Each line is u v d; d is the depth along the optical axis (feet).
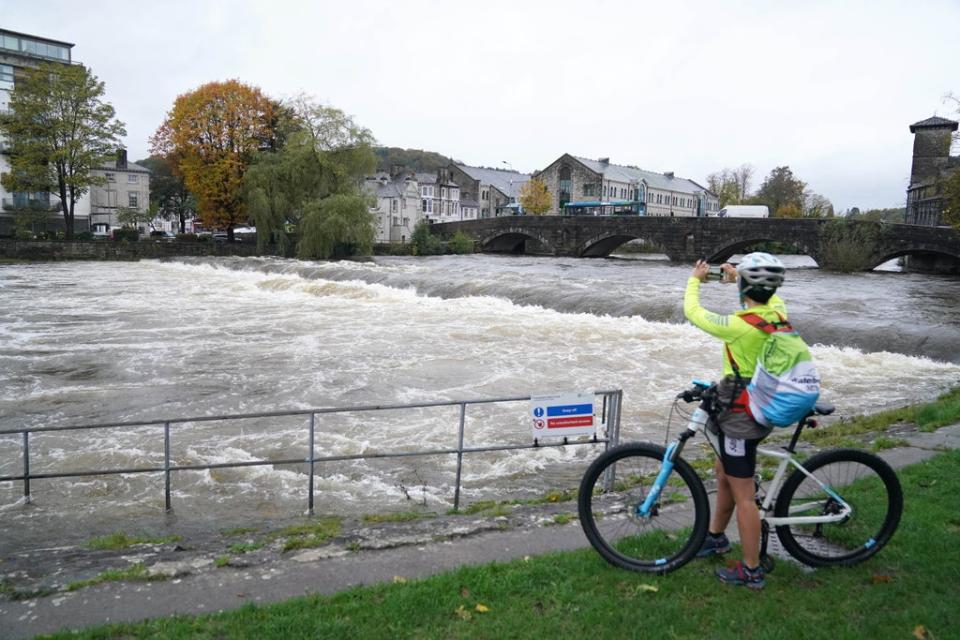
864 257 154.92
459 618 12.84
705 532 14.29
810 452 25.61
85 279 128.57
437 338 60.95
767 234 171.94
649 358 52.29
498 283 91.20
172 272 147.74
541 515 19.81
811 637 11.82
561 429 21.16
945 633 11.84
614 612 12.80
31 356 55.11
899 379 46.60
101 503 25.45
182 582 15.35
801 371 12.57
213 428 34.88
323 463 29.43
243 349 57.11
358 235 166.40
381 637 12.17
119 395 42.86
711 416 13.98
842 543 14.94
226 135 195.42
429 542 17.30
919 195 238.07
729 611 12.79
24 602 14.58
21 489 27.02
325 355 54.34
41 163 188.44
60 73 185.98
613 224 200.13
